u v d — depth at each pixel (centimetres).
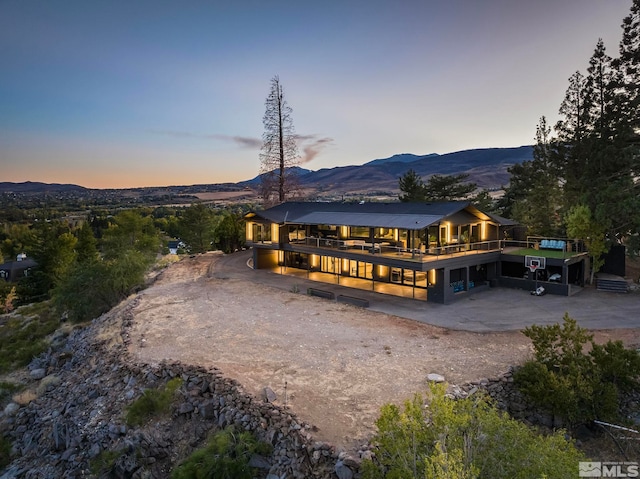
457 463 728
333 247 2994
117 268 3106
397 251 2706
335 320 2122
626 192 2536
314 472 1020
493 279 2805
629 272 2975
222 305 2480
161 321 2209
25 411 1708
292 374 1491
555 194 3516
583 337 1355
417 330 1930
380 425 845
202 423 1319
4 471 1374
